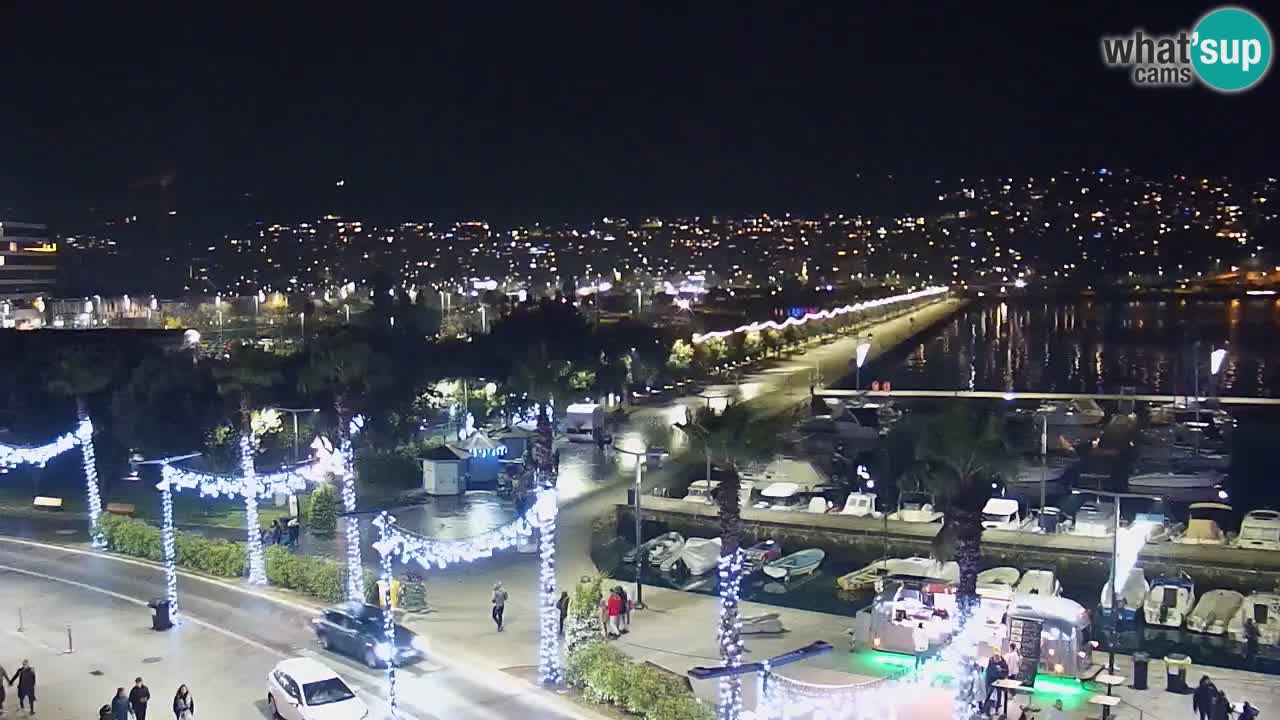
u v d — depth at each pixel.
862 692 32.41
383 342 80.62
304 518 61.56
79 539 61.03
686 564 53.00
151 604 44.81
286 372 77.69
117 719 33.66
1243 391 143.00
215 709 36.12
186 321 180.50
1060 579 55.53
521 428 82.00
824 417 90.94
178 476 59.38
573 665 37.50
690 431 41.31
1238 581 53.28
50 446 66.81
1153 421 97.19
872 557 58.78
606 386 104.00
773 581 53.31
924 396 114.62
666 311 181.88
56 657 41.53
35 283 199.50
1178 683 35.66
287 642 42.88
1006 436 38.88
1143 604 45.78
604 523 62.44
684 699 32.84
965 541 31.16
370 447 74.00
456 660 40.28
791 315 190.50
